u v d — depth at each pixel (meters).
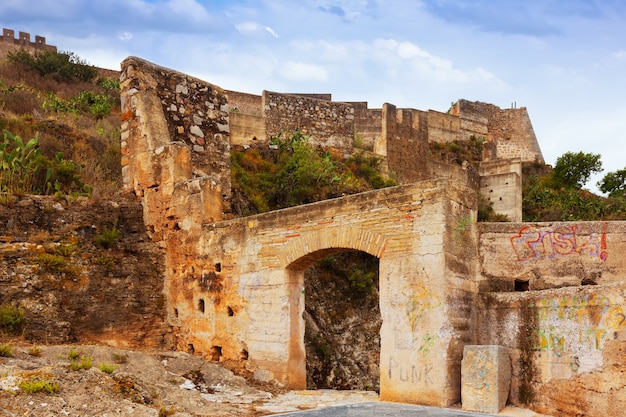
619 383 8.54
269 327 12.12
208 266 13.50
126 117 15.96
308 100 31.67
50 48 47.94
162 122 15.59
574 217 44.09
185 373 11.35
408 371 10.12
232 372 12.15
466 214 10.76
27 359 9.52
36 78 37.75
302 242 11.81
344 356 18.48
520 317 10.04
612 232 11.03
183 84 16.69
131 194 15.63
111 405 8.04
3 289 12.17
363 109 49.44
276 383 11.80
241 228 12.95
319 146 31.45
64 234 13.68
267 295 12.25
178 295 14.12
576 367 9.12
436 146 52.78
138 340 13.62
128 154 15.84
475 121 58.38
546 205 45.34
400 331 10.32
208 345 13.23
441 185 10.16
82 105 31.55
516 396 9.84
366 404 9.89
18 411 7.32
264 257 12.42
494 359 9.36
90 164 19.28
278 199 22.70
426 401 9.81
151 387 9.32
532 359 9.73
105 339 13.16
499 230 11.16
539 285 11.12
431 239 10.12
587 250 11.09
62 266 13.02
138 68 15.80
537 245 11.21
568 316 9.36
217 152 17.25
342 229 11.30
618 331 8.66
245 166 24.30
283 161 25.20
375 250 10.81
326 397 10.79
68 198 14.38
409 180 38.84
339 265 20.69
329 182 25.02
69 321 12.73
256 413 9.23
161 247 14.65
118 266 13.93
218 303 13.17
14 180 15.10
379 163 33.69
